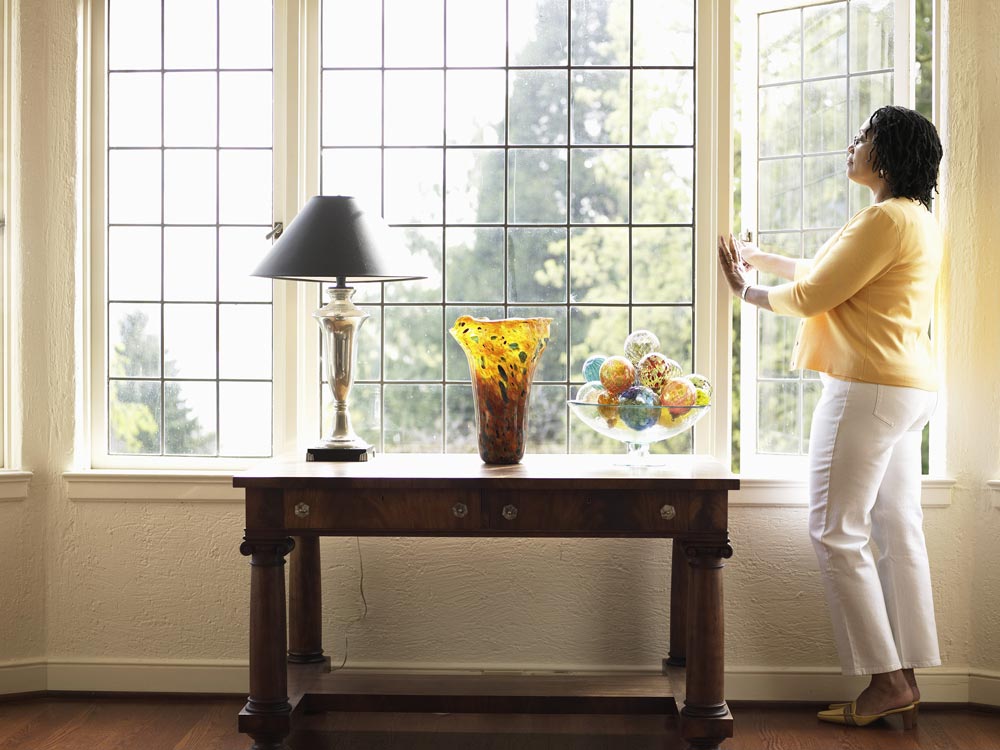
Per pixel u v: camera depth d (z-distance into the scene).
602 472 2.77
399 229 3.49
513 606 3.39
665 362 2.95
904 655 3.12
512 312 3.48
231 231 3.48
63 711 3.26
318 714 3.29
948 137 3.27
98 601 3.40
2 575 3.35
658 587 3.37
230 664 3.39
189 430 3.51
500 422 2.94
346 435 3.10
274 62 3.45
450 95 3.47
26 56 3.35
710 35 3.42
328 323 3.04
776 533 3.34
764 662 3.36
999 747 2.97
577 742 3.04
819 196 3.44
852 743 3.00
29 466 3.37
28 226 3.37
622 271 3.47
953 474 3.30
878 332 2.98
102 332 3.49
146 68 3.49
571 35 3.46
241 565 3.38
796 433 3.47
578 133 3.46
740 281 3.23
